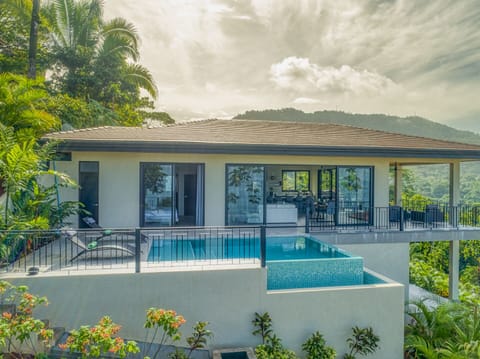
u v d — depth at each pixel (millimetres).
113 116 23266
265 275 6535
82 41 24094
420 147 11250
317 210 13406
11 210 7926
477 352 7000
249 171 11422
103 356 5578
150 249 8773
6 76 9445
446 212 12953
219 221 11211
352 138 12617
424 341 7555
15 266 6797
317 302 6586
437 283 15516
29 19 18578
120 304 6168
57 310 6020
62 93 22516
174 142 9719
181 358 5754
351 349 6605
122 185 10633
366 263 10656
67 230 6875
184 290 6332
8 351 5172
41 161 8453
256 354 6051
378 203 12219
